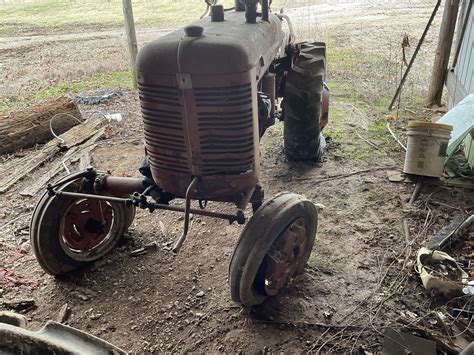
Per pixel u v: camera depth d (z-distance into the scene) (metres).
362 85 6.29
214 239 3.38
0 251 3.33
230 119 2.10
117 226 3.19
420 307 2.68
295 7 11.88
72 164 4.56
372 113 5.42
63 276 3.03
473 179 3.96
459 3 5.07
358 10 11.45
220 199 2.37
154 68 2.06
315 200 3.77
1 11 13.12
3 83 7.11
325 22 10.17
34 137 5.06
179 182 2.31
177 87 2.06
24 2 14.27
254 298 2.54
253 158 2.24
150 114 2.19
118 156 4.71
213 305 2.76
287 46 3.64
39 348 1.48
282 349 2.45
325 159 4.42
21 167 4.53
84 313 2.75
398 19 10.30
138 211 3.76
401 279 2.89
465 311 2.59
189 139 2.16
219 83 2.03
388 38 8.65
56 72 7.55
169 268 3.10
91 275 3.04
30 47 9.31
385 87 6.18
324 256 3.13
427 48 7.94
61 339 1.56
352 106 5.64
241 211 2.30
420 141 3.80
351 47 8.14
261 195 2.53
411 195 3.79
